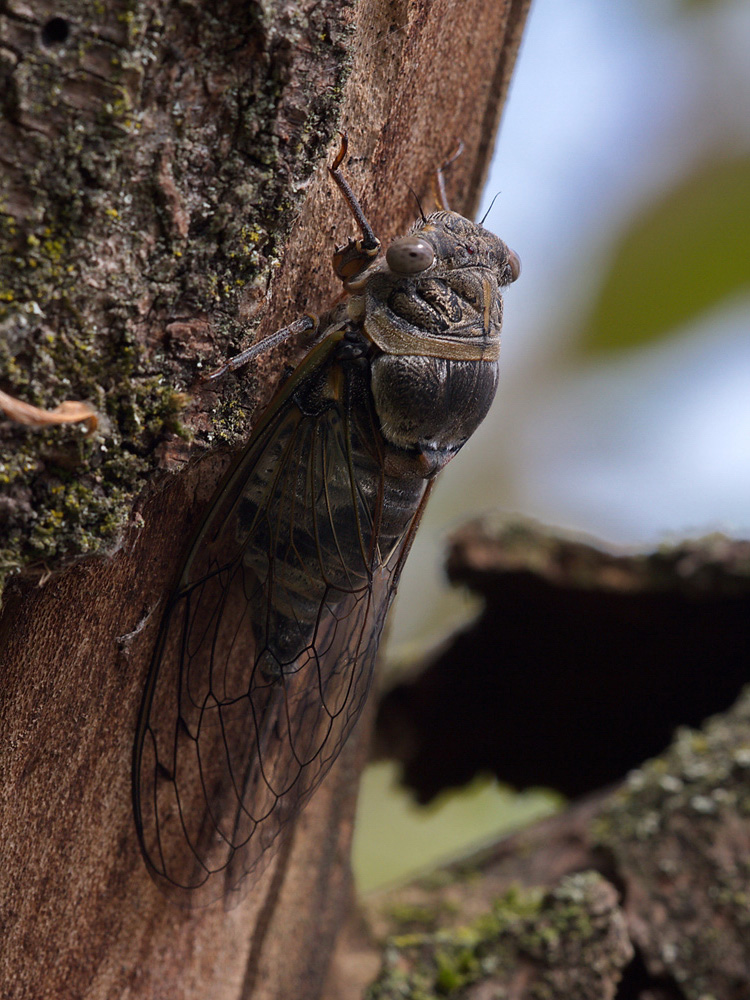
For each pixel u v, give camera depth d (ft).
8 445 0.72
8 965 0.76
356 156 0.77
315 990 0.83
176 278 0.73
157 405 0.73
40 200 0.72
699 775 0.83
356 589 0.79
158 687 0.76
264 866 0.79
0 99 0.71
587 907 0.81
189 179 0.73
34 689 0.74
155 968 0.78
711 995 0.81
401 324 0.78
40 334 0.72
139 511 0.74
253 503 0.77
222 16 0.72
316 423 0.78
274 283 0.76
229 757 0.78
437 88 0.79
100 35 0.71
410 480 0.79
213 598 0.77
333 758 0.80
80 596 0.74
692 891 0.82
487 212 0.81
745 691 0.85
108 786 0.76
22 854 0.75
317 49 0.73
